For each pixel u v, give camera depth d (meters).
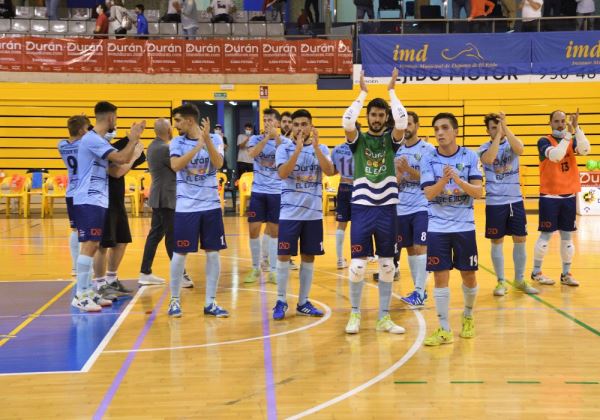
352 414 3.86
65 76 17.34
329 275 8.59
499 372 4.63
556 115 7.56
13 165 17.50
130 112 17.50
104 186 6.73
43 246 11.39
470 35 17.12
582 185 15.46
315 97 17.58
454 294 7.33
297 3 21.72
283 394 4.21
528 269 8.88
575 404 4.01
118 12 18.00
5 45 17.16
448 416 3.82
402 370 4.69
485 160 6.54
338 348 5.27
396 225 5.70
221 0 18.64
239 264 9.50
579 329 5.82
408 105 17.53
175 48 17.42
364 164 5.60
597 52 17.02
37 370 4.75
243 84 17.58
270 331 5.82
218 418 3.81
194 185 6.29
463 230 5.38
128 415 3.87
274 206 8.02
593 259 9.66
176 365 4.86
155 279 8.10
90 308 6.65
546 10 18.27
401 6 18.88
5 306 6.92
